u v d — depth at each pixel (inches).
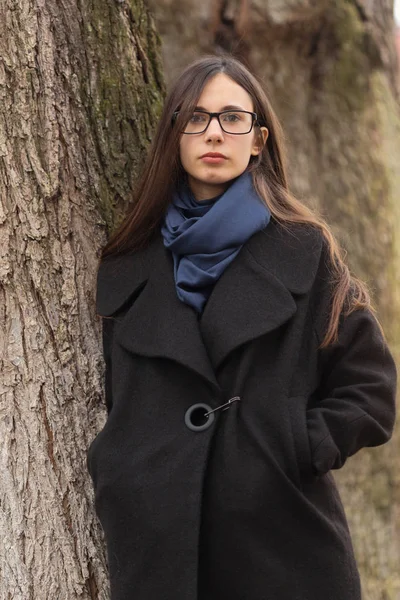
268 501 108.6
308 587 109.4
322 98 235.6
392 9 248.2
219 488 109.9
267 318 111.8
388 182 240.4
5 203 122.1
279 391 111.7
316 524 110.0
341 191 235.5
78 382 123.2
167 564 107.7
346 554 113.2
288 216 120.2
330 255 119.0
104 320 124.2
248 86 120.9
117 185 133.1
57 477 120.5
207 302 115.6
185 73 120.2
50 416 120.9
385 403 115.5
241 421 111.3
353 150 236.7
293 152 230.7
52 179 124.4
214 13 223.9
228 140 116.2
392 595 225.8
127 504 110.3
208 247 115.0
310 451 109.4
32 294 122.3
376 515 230.1
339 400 113.9
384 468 233.0
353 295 117.4
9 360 120.9
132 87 137.1
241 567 109.7
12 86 123.4
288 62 230.7
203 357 111.3
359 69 237.8
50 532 119.0
